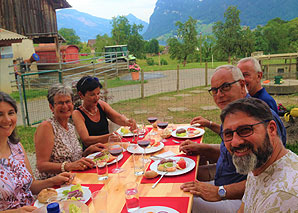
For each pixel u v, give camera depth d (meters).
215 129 3.90
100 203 1.80
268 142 1.49
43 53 22.38
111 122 4.36
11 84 14.70
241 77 2.87
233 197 2.22
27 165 2.58
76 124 3.63
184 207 1.89
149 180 2.36
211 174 3.37
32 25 20.16
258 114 1.50
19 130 7.47
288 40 56.41
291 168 1.45
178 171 2.47
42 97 12.70
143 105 10.23
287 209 1.34
